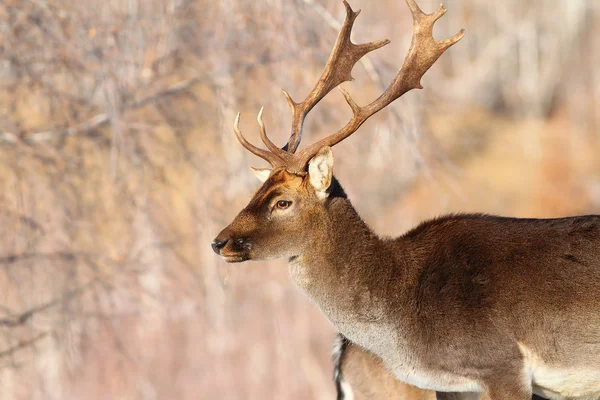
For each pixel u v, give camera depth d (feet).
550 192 181.68
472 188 169.17
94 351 88.99
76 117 81.25
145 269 80.69
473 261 49.29
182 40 82.84
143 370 92.38
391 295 50.14
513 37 247.50
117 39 77.61
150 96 80.74
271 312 107.55
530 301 48.19
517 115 236.63
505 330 48.34
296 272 50.75
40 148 80.74
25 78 78.54
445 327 49.19
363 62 78.48
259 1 80.02
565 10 260.01
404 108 80.74
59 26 77.05
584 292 47.88
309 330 114.83
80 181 82.58
